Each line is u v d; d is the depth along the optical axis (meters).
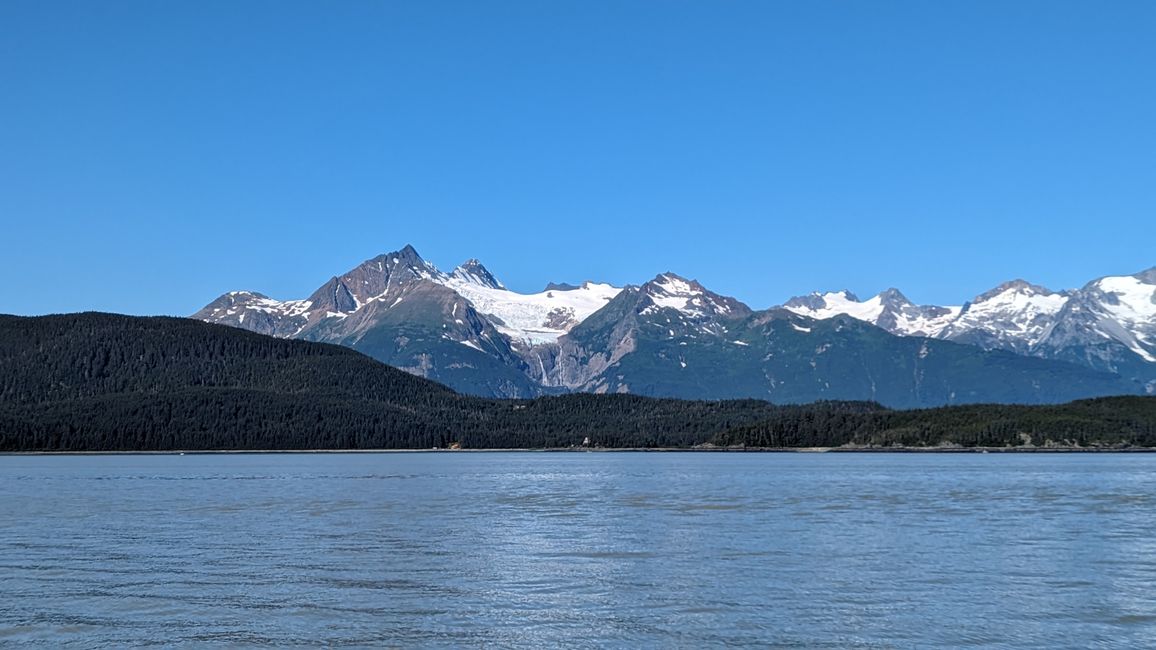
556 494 187.50
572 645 66.69
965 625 71.25
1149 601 78.50
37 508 155.38
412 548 107.12
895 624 71.50
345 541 113.06
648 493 189.88
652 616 74.06
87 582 86.81
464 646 66.44
